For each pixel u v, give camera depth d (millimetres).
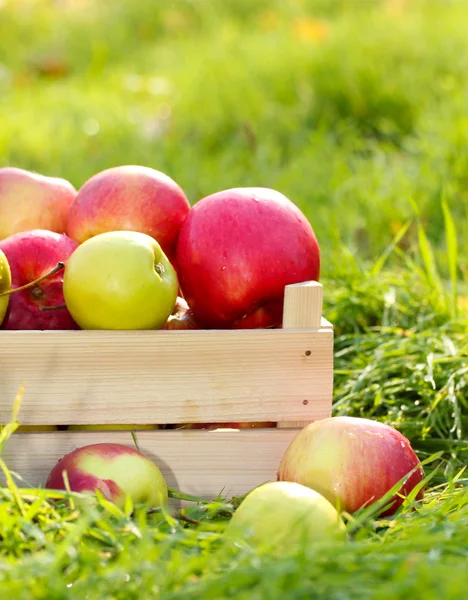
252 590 1067
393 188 3584
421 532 1248
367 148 4516
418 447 1987
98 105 5410
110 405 1615
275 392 1648
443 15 6875
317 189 3717
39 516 1328
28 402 1599
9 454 1629
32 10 8648
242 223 1688
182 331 1611
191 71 5828
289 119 4754
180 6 8570
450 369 2121
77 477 1470
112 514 1345
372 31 5891
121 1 8930
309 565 1104
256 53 5848
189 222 1738
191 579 1171
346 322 2537
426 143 3945
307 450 1529
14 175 1951
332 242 2979
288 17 8156
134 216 1773
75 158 4320
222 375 1632
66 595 1063
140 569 1111
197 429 1664
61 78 6895
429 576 1029
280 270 1688
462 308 2553
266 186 3832
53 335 1583
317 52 5445
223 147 4594
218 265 1681
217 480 1675
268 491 1342
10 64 7027
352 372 2143
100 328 1613
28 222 1925
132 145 4562
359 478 1488
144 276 1571
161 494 1522
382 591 1018
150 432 1648
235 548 1225
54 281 1752
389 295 2531
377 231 3383
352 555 1157
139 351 1603
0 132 4469
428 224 3408
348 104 4887
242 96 5051
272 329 1638
